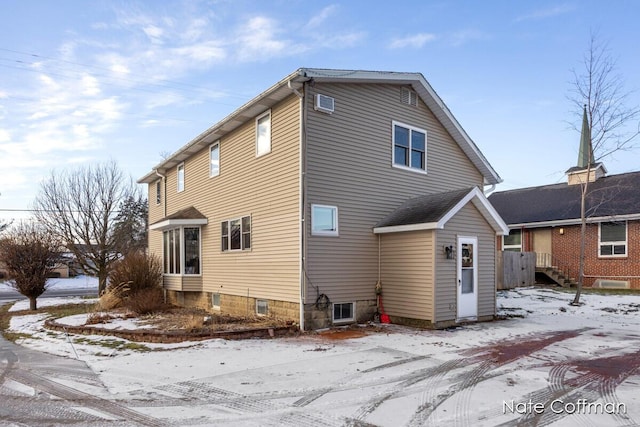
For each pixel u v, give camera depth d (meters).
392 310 10.77
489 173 14.51
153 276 15.87
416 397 5.16
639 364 6.69
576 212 19.86
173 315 12.48
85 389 5.61
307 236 9.80
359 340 8.56
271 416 4.59
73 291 27.44
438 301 9.91
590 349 7.71
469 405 4.88
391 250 10.89
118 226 24.69
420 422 4.39
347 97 10.84
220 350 7.75
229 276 12.96
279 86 10.02
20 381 6.02
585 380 5.83
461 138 13.51
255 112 11.67
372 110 11.39
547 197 22.66
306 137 9.91
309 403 4.98
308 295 9.73
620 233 18.53
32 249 16.47
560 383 5.70
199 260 14.87
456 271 10.37
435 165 13.02
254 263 11.68
